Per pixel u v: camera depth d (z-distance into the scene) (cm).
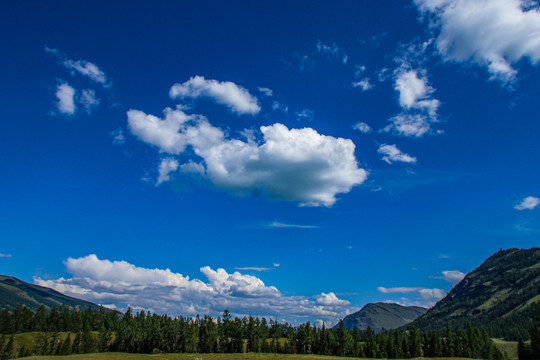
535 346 12625
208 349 15362
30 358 9412
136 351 15775
